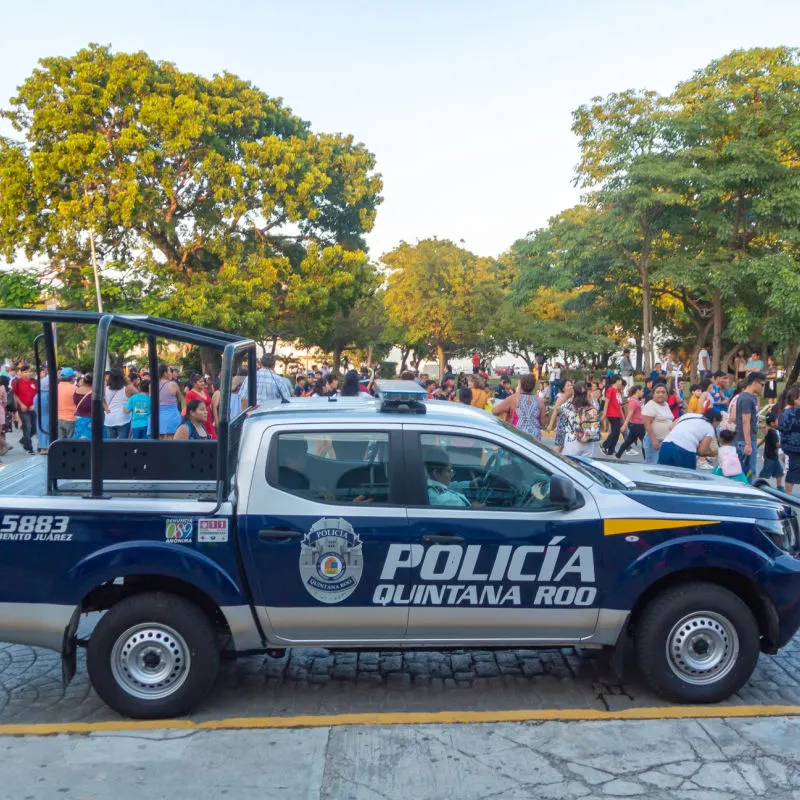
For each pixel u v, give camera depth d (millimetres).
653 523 4945
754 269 26453
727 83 28172
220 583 4781
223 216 31891
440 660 5891
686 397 28031
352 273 35031
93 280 28875
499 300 50125
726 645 4992
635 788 4008
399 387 5387
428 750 4391
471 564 4879
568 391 10875
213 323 30656
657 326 37406
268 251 34562
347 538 4840
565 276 30562
